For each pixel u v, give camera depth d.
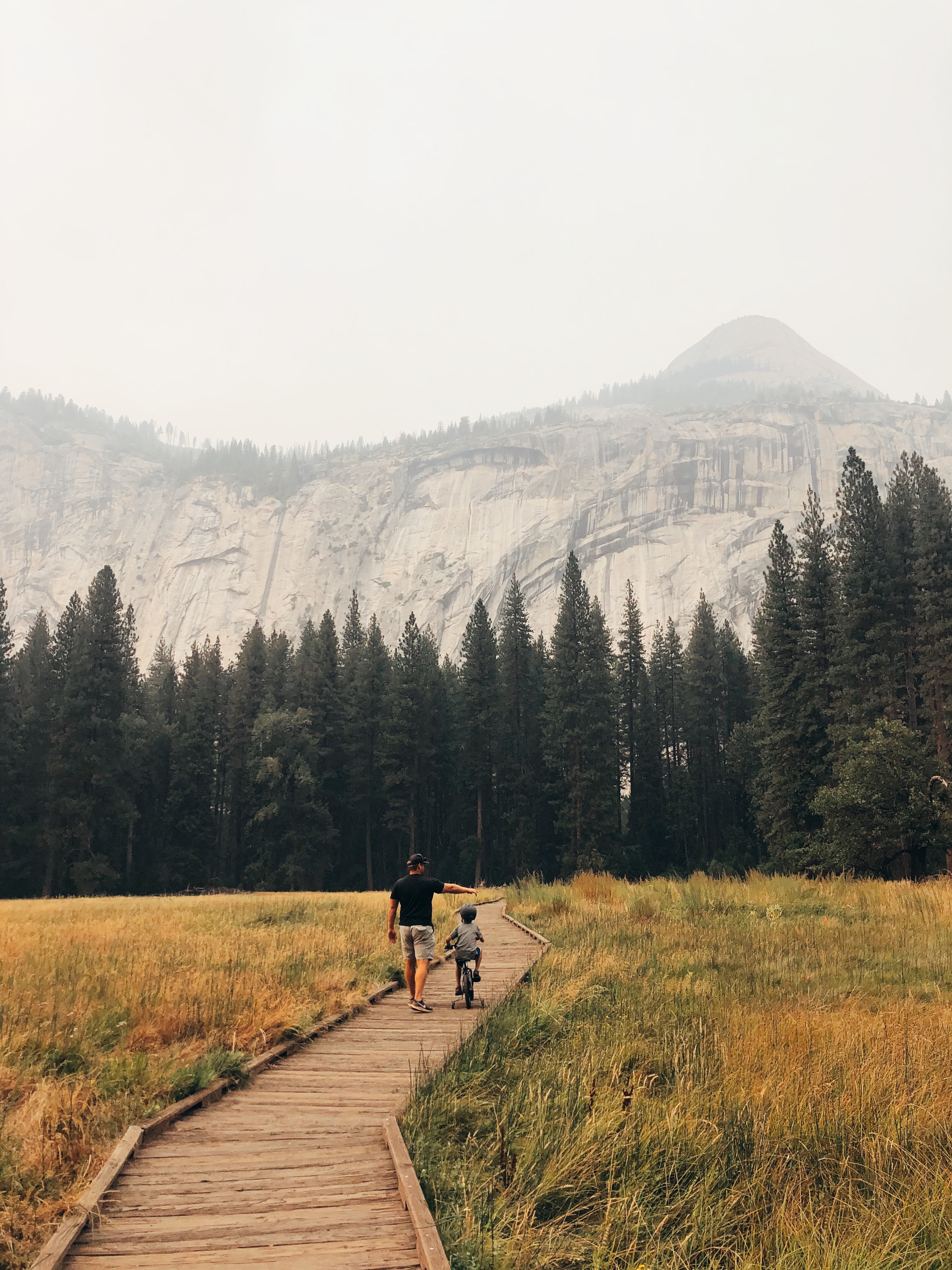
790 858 42.88
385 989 10.40
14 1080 6.03
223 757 70.44
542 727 68.62
